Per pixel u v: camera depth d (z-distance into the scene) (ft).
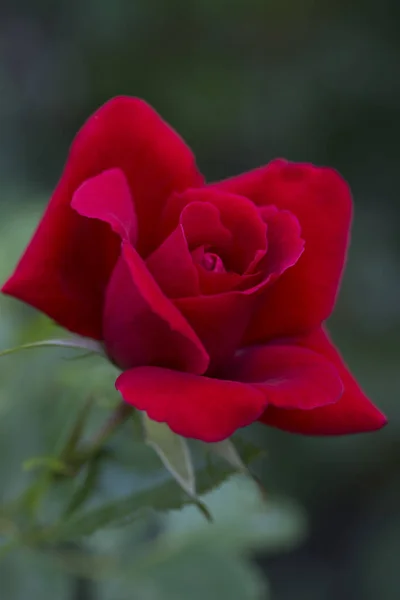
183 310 1.72
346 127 4.52
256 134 4.50
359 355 3.86
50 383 2.07
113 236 1.80
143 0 4.46
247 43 4.58
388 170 4.52
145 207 1.81
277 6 4.50
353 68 4.48
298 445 3.74
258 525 2.16
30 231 2.18
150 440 1.74
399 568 3.96
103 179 1.74
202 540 2.14
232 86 4.45
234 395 1.68
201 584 2.13
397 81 4.47
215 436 1.65
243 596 2.13
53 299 1.78
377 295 4.12
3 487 2.06
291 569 4.19
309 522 4.03
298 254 1.73
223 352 1.75
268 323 1.81
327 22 4.58
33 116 4.59
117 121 1.80
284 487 3.72
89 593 2.14
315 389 1.71
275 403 1.69
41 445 2.07
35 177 4.35
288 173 1.82
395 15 4.54
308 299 1.81
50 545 2.04
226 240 1.77
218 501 2.16
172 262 1.72
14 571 2.06
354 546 4.15
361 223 4.33
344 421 1.78
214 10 4.49
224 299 1.71
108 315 1.76
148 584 2.12
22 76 4.70
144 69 4.52
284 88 4.47
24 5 4.82
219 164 4.62
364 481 4.06
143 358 1.75
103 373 2.02
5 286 1.78
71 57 4.66
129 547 2.13
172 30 4.52
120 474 1.84
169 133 1.81
